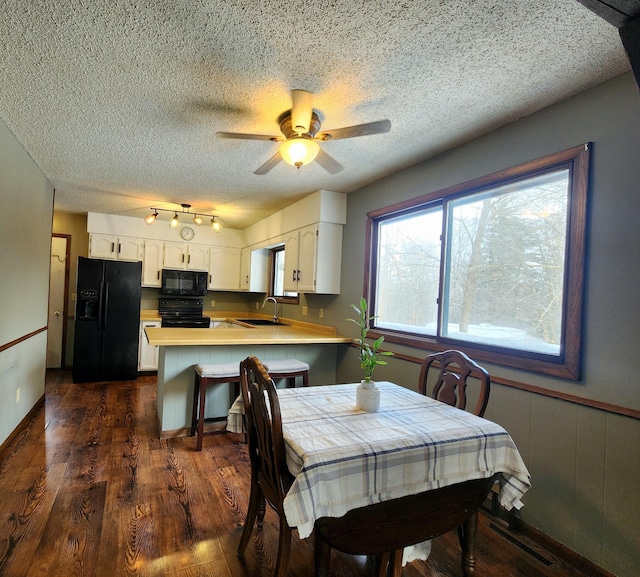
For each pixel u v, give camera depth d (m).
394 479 1.38
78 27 1.51
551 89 1.90
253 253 5.84
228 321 5.81
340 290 3.90
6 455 2.70
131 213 5.12
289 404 1.81
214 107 2.16
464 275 2.57
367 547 1.39
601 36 1.51
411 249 3.12
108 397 4.20
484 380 1.80
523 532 2.05
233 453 2.89
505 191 2.32
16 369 2.93
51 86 1.97
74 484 2.33
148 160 3.04
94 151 2.87
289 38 1.56
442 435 1.49
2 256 2.52
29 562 1.66
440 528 1.51
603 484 1.74
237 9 1.40
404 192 3.11
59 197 4.30
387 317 3.36
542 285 2.10
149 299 5.95
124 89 1.98
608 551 1.71
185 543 1.84
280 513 1.44
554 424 1.95
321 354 3.87
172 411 3.17
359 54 1.66
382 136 2.48
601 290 1.79
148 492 2.28
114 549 1.77
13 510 2.04
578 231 1.87
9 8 1.41
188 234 5.78
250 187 3.74
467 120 2.25
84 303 4.82
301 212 4.13
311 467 1.25
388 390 2.13
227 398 3.42
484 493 1.61
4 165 2.47
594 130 1.85
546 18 1.42
